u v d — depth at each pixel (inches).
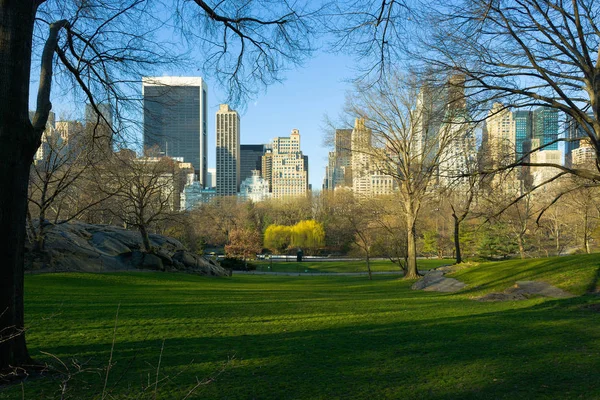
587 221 1475.1
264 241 3545.8
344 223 2224.4
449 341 363.9
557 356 302.7
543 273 718.5
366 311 582.2
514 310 529.7
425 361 301.9
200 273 1440.7
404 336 391.9
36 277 894.4
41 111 269.1
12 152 242.2
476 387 243.3
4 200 240.1
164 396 230.5
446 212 1681.8
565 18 466.0
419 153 1230.3
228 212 3425.2
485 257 1932.8
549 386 240.1
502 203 1017.5
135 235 1369.3
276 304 669.3
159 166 1269.7
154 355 321.1
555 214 1603.1
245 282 1343.5
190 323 474.0
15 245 244.7
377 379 262.7
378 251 2112.5
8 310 242.1
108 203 1378.0
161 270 1282.0
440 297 743.7
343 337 393.7
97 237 1256.8
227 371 279.7
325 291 991.6
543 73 459.2
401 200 1376.7
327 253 3572.8
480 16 429.1
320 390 242.1
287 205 4313.5
